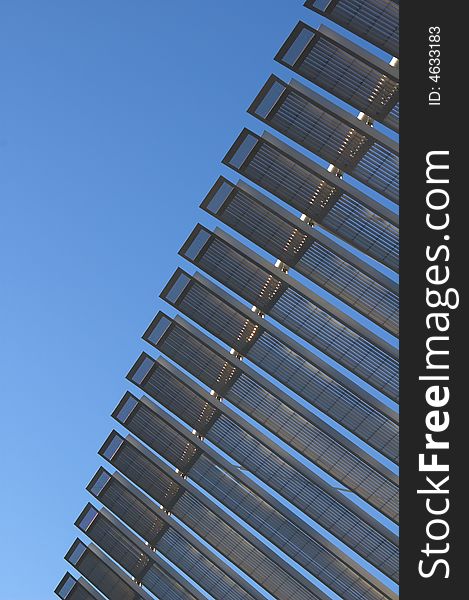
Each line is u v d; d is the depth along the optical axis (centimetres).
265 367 2172
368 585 2205
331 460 2166
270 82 1961
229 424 2305
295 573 2338
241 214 2081
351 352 2055
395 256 1931
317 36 1886
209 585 2503
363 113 1902
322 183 1975
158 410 2422
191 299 2225
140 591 2648
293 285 2086
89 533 2664
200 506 2466
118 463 2538
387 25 1809
